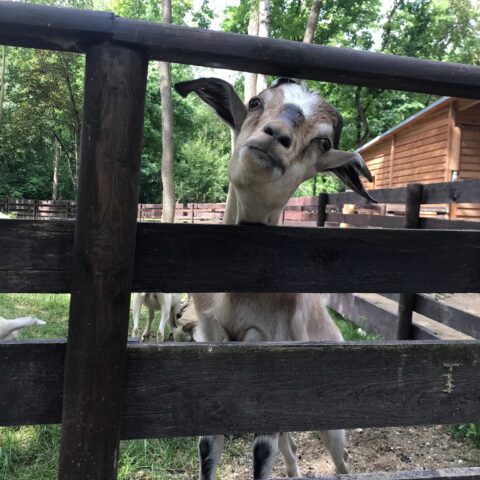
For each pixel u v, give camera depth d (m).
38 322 4.84
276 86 2.35
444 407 1.62
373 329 6.30
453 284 1.69
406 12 25.11
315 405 1.54
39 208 25.50
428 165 13.67
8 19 1.21
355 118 26.17
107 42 1.28
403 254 1.65
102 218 1.32
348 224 8.38
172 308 6.52
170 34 1.31
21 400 1.37
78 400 1.35
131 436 1.44
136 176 1.36
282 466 3.68
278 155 1.90
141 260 1.45
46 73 23.75
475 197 4.44
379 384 1.57
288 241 1.56
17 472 3.15
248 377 1.49
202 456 2.47
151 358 1.42
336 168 2.71
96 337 1.34
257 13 10.28
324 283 1.60
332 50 1.44
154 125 32.16
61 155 35.44
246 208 2.17
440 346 1.60
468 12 24.98
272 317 2.43
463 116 12.32
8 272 1.36
